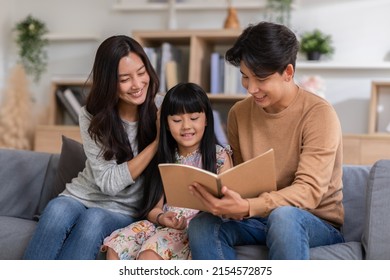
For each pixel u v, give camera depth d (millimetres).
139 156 2918
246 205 2473
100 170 2951
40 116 5820
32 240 2807
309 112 2729
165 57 5395
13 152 3738
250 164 2434
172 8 5684
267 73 2607
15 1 6078
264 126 2822
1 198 3602
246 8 5594
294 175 2766
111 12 5934
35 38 5883
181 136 2850
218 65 5336
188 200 2596
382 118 5270
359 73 5375
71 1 6012
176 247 2680
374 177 2742
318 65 5270
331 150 2650
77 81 5707
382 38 5336
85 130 3043
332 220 2777
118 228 2918
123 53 2912
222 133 5297
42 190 3668
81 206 2971
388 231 2629
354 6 5387
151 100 3035
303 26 5477
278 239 2402
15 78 5684
